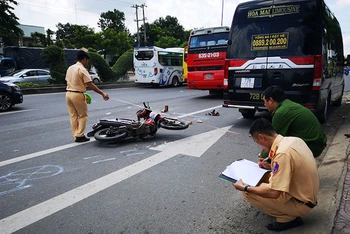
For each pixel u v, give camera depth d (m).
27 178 4.01
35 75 19.08
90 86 5.56
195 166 4.37
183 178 3.93
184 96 13.87
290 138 2.43
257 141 2.57
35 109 10.26
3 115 9.06
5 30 23.75
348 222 2.61
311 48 5.54
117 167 4.36
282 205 2.47
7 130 6.96
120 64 22.34
